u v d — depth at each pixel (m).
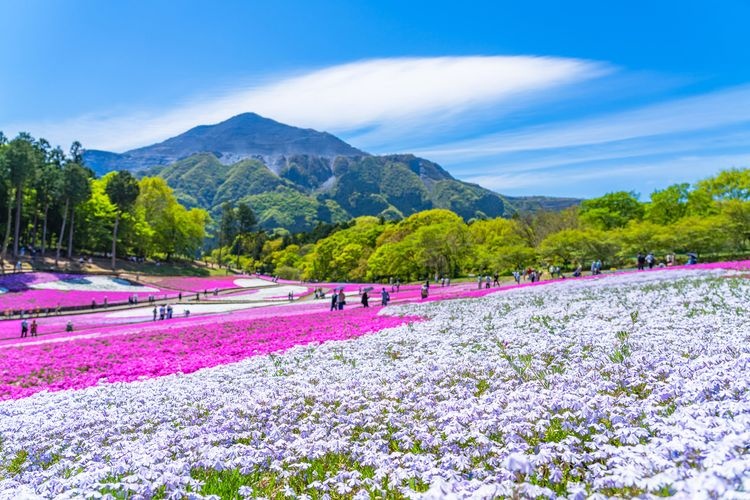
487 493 4.26
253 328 24.88
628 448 4.86
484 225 103.62
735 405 5.52
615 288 28.06
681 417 5.45
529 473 4.74
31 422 10.59
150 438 8.52
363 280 105.62
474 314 23.58
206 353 19.55
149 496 5.55
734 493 3.21
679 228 61.97
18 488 6.09
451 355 13.34
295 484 6.25
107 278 71.31
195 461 6.91
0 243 82.75
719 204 71.81
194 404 10.70
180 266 111.25
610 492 4.44
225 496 5.95
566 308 21.62
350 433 7.74
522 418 6.55
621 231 70.00
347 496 5.67
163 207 107.56
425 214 111.81
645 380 7.99
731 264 36.75
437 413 7.75
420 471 5.43
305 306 46.25
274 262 158.12
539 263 71.25
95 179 107.69
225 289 76.38
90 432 9.27
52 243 96.88
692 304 18.39
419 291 55.56
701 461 4.09
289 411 9.21
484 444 5.94
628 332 13.45
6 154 68.19
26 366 18.59
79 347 22.27
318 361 15.12
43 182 77.69
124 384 14.55
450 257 83.75
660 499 3.66
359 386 10.68
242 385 12.47
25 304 50.72
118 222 96.38
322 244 121.25
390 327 21.89
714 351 9.68
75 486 6.01
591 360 10.18
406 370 11.70
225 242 175.50
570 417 6.52
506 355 12.08
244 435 7.98
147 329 30.34
